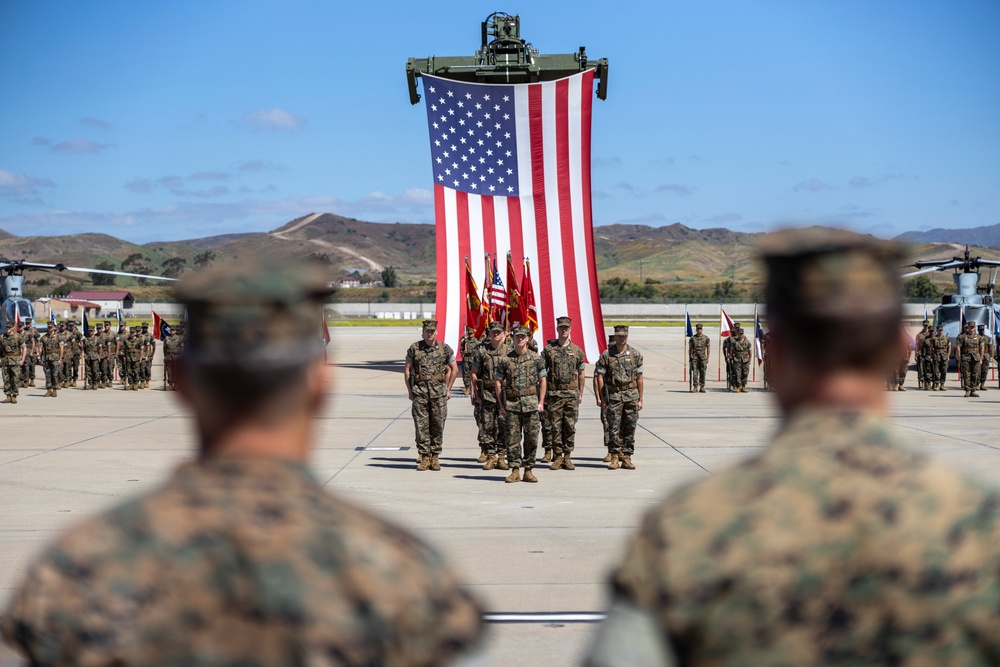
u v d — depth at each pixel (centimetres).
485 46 2750
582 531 925
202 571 156
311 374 175
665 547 164
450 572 168
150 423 1839
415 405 1291
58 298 9556
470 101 2480
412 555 165
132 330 2655
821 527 162
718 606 159
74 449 1480
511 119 2492
